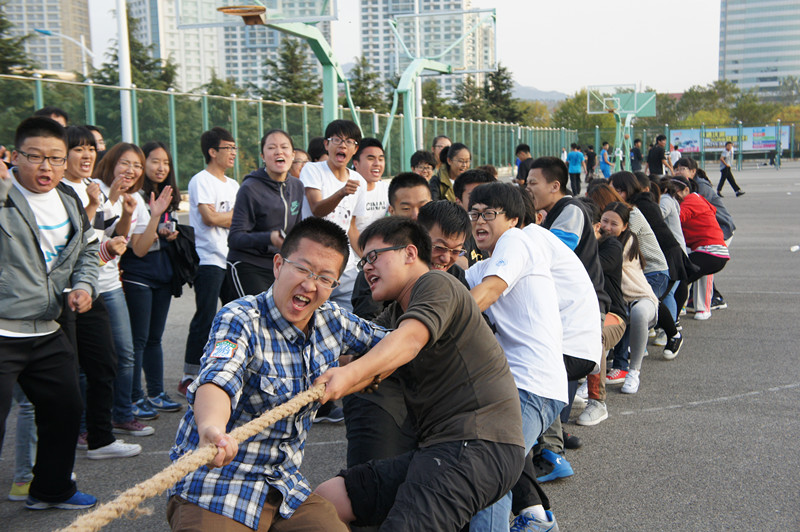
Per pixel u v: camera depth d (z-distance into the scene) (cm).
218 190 636
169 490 258
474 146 3256
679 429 561
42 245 399
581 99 7206
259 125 1645
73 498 429
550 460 465
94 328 477
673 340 751
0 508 430
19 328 389
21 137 393
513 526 367
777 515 421
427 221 385
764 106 9281
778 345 796
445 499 273
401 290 314
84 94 1240
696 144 5331
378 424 353
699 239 845
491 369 292
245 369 259
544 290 372
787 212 2095
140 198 571
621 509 432
